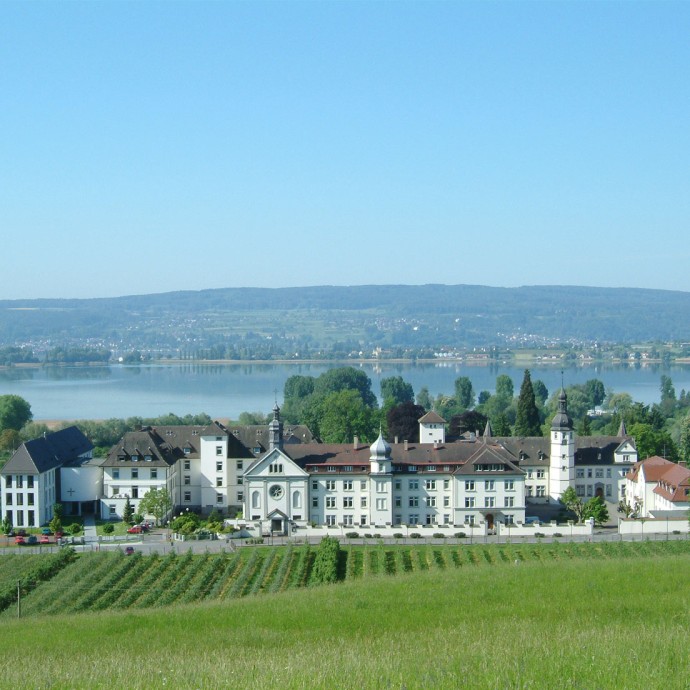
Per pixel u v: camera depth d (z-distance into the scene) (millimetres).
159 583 179875
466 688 74062
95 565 199500
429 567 195000
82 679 85688
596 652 84688
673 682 74312
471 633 106000
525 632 102000
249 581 183375
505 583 144500
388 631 117312
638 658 81438
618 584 138500
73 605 165125
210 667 87875
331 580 179875
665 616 115250
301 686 76250
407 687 74562
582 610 122062
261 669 84812
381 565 194375
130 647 117250
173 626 131625
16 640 128250
